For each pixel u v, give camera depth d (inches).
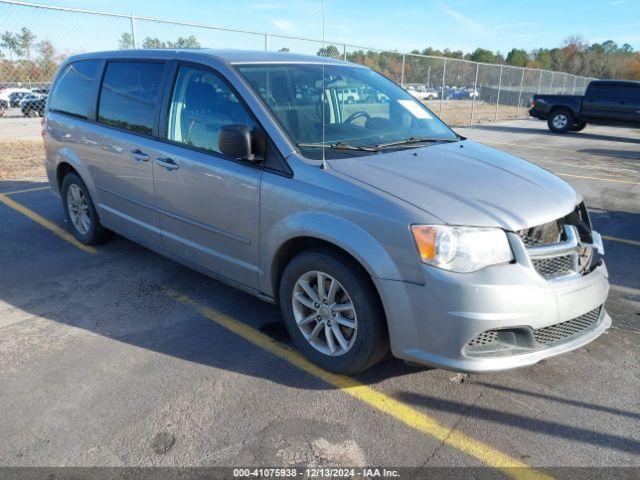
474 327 99.7
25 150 435.2
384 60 650.2
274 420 107.9
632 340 141.9
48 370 124.0
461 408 112.7
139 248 206.2
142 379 121.0
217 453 98.7
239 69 139.0
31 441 101.0
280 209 121.6
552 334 108.6
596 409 112.8
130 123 166.4
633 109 668.7
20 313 152.5
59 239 215.5
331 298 118.6
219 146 125.1
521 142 602.9
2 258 194.4
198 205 143.5
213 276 149.9
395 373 124.8
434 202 106.2
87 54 196.9
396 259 103.9
